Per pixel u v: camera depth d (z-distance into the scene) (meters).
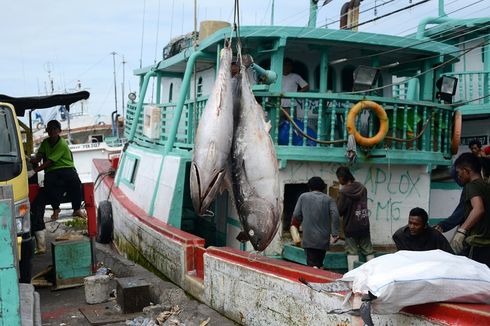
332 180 8.38
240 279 5.78
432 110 8.86
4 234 3.92
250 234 4.91
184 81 9.18
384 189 8.63
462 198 5.93
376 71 8.68
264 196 4.82
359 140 8.02
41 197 9.73
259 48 8.73
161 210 9.19
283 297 4.98
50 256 10.86
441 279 3.23
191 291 7.11
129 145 13.51
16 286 3.95
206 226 10.64
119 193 12.81
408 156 8.52
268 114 8.07
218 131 4.70
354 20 11.23
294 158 8.05
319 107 8.11
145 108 11.73
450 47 9.72
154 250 8.81
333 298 4.25
